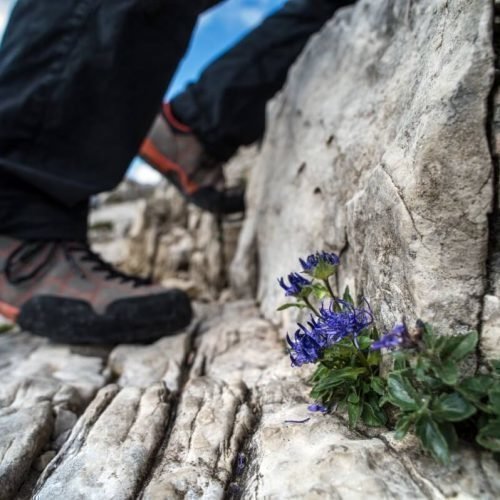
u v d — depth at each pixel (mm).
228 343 352
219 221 668
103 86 356
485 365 169
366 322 209
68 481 187
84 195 370
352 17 353
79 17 344
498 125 167
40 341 399
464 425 169
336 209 286
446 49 188
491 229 171
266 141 546
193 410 241
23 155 355
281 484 164
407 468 162
